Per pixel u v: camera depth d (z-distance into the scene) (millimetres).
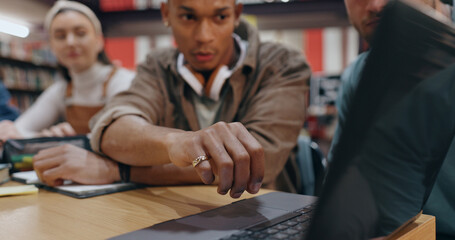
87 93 2100
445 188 712
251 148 585
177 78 1159
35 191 762
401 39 286
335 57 3855
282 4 3785
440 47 309
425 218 527
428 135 344
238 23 1129
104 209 627
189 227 479
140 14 4102
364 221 346
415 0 289
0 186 851
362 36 758
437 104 328
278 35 3990
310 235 317
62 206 651
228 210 562
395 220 384
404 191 371
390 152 329
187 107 1153
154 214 595
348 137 306
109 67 2166
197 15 941
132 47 4281
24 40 4711
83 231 508
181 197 714
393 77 296
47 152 846
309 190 1244
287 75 1090
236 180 572
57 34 1984
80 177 796
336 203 318
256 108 1034
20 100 3963
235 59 1179
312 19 3832
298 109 1038
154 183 816
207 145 591
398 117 312
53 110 2182
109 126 883
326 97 2660
